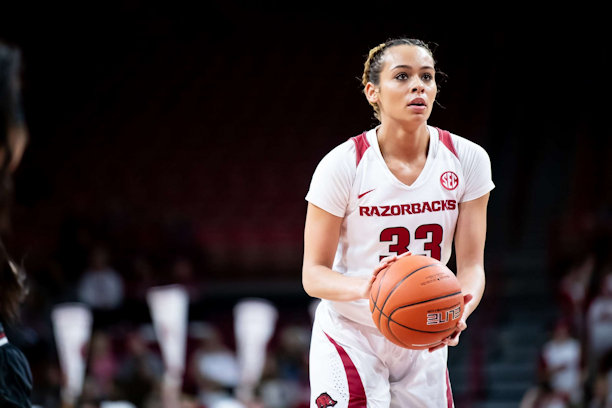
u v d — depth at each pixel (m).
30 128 15.02
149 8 17.41
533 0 17.86
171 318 9.62
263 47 17.64
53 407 6.73
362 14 18.12
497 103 16.08
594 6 17.69
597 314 7.04
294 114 16.09
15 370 2.18
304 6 18.25
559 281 10.55
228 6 17.89
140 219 11.07
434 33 17.72
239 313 10.79
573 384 7.62
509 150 14.20
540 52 17.34
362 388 2.95
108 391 7.14
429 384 3.06
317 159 14.90
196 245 10.93
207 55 17.20
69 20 16.52
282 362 8.24
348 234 2.95
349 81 16.95
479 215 2.99
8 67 1.97
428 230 2.91
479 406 8.62
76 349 8.32
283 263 12.34
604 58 17.06
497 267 10.48
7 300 2.18
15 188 12.24
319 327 3.10
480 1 17.98
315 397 3.04
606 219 9.69
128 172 14.42
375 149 2.88
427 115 2.81
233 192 14.10
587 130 15.27
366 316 2.95
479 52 17.34
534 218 13.00
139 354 7.42
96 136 15.15
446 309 2.57
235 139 15.34
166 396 7.21
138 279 9.85
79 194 13.66
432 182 2.89
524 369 9.32
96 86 16.09
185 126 15.58
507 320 10.36
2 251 2.12
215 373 8.19
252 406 7.38
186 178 14.36
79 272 9.58
